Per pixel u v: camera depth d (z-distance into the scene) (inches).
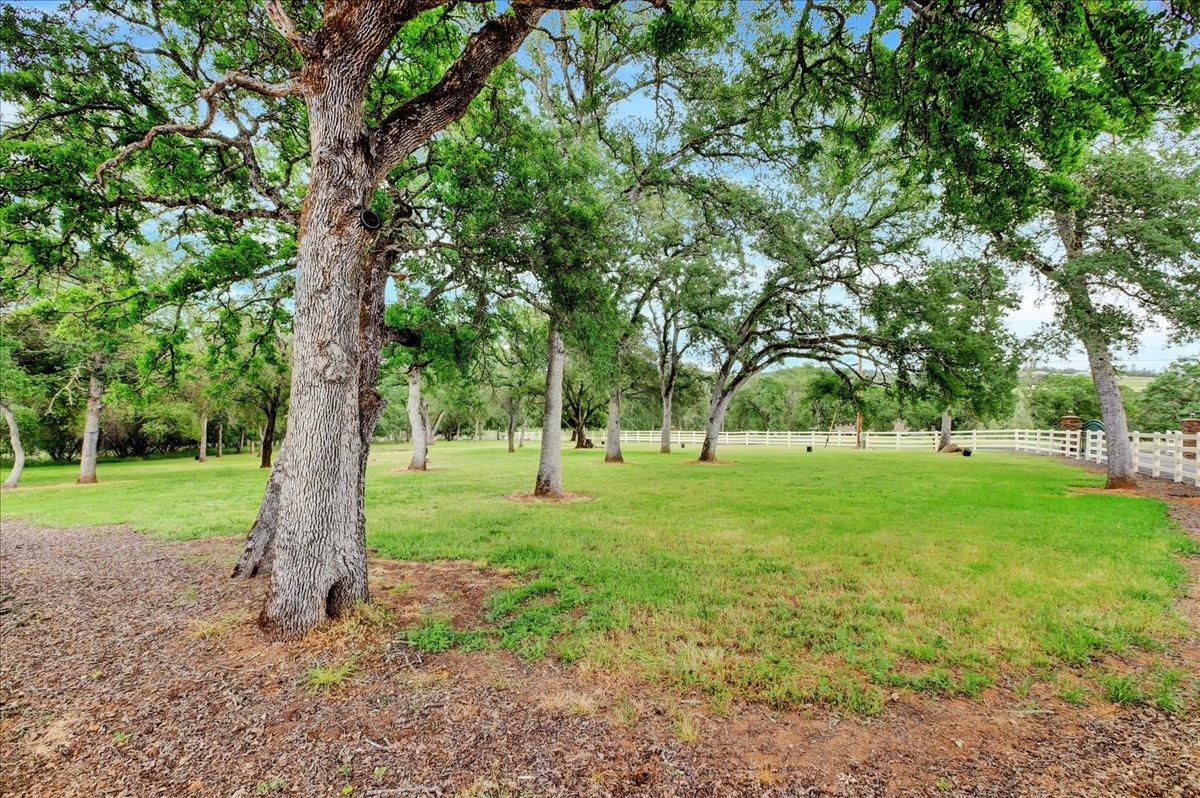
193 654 170.6
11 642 183.8
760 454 1149.1
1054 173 252.1
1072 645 165.8
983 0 207.6
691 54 430.9
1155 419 1395.2
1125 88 199.3
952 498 463.8
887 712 134.1
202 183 278.8
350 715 135.0
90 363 780.6
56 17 237.1
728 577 241.6
